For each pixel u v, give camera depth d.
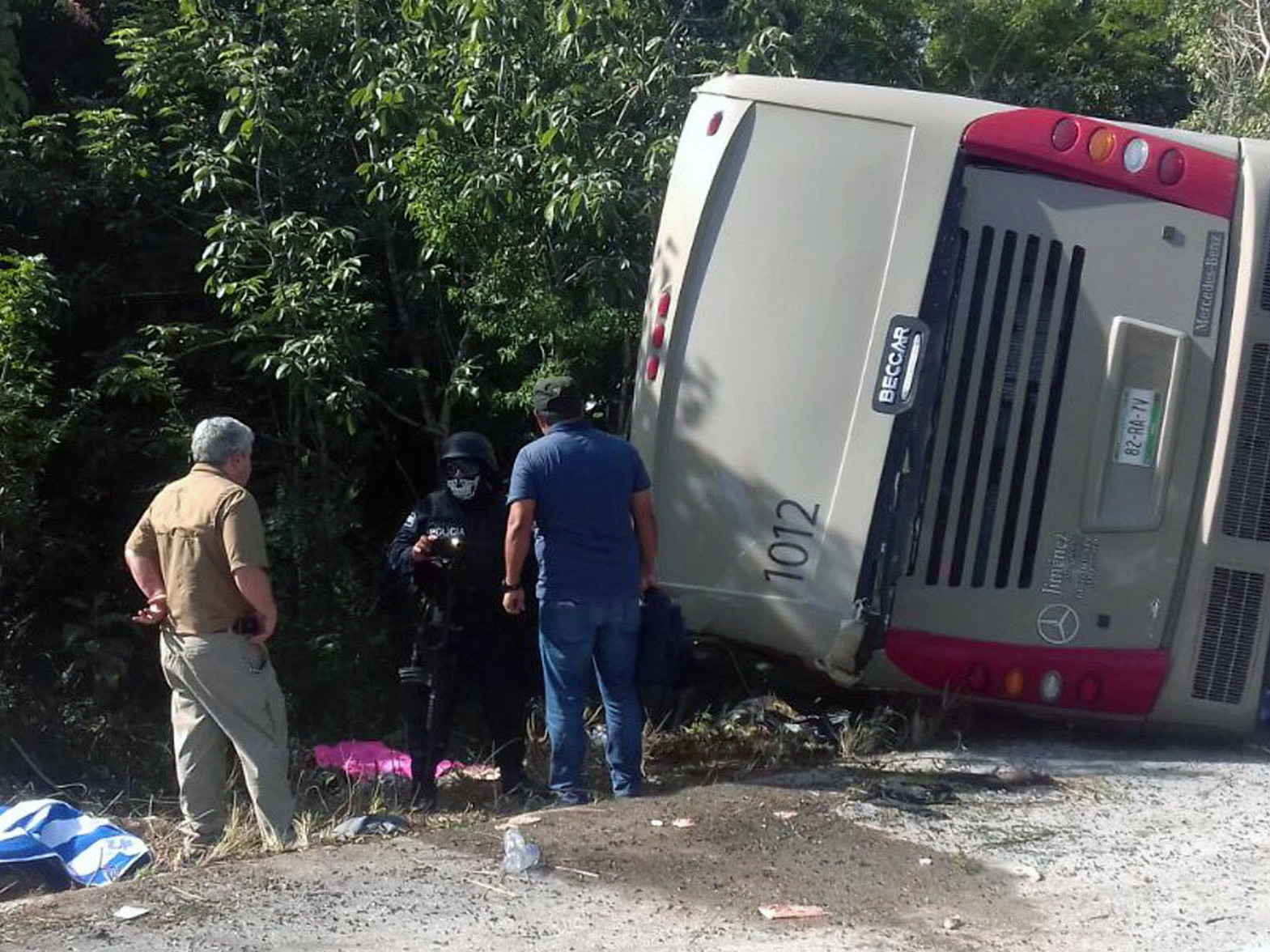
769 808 6.01
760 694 7.80
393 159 9.69
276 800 5.95
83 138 10.68
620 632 6.30
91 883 5.50
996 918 4.91
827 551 6.65
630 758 6.36
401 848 5.51
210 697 5.92
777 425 6.74
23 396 9.16
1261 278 6.94
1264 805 6.20
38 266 9.45
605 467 6.24
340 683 10.48
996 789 6.35
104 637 10.08
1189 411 6.95
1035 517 6.91
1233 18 16.06
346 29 10.40
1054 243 6.86
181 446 9.88
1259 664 7.01
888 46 13.59
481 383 10.25
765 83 6.95
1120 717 7.07
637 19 9.98
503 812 6.47
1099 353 6.88
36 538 9.85
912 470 6.63
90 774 9.78
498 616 6.71
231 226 9.60
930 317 6.64
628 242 9.69
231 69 9.81
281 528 10.44
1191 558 6.97
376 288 10.72
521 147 9.46
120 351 10.39
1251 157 7.02
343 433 10.77
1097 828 5.85
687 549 6.86
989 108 6.82
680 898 5.02
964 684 6.93
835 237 6.75
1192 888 5.22
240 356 9.91
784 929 4.77
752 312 6.81
